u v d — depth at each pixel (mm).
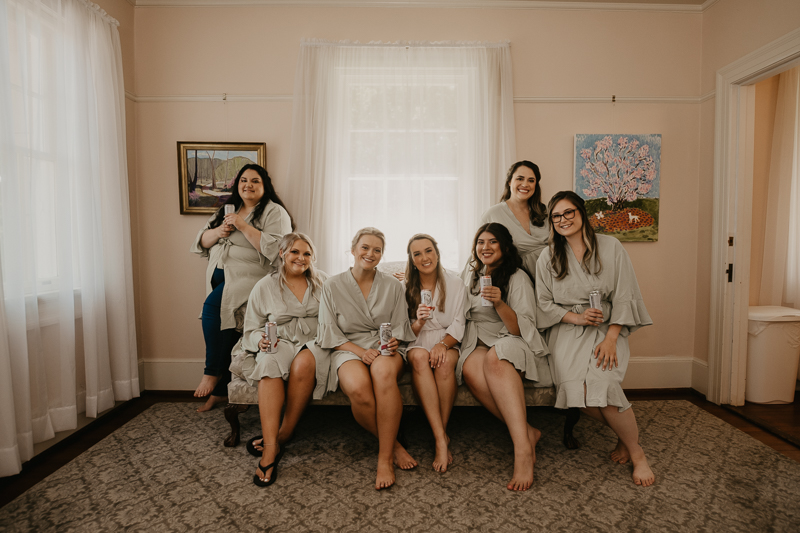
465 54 2900
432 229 2924
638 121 2973
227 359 2469
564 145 2959
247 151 2920
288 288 2084
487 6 2924
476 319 2078
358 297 2004
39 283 2088
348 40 2895
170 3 2912
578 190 2938
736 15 2623
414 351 1910
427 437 2176
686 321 3012
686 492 1644
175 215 2963
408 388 1969
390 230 2914
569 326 1949
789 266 2959
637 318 1888
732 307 2648
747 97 2629
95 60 2426
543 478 1751
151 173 2949
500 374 1773
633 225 2953
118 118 2594
